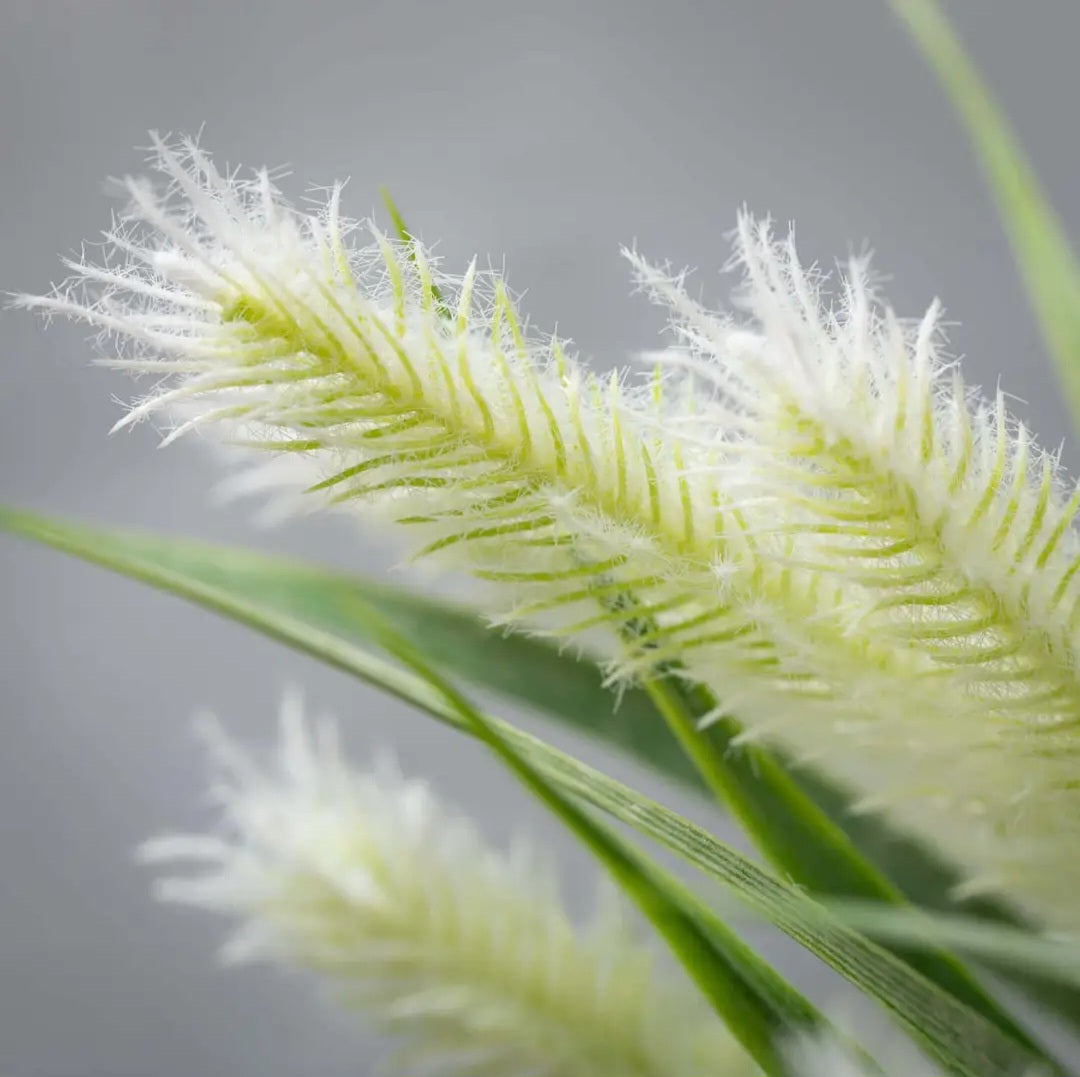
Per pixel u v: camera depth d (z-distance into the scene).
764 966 0.40
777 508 0.39
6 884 1.00
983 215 0.90
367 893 0.45
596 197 0.94
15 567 1.03
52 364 0.98
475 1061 0.44
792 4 0.93
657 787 0.86
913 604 0.38
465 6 0.96
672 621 0.40
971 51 0.91
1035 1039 0.41
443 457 0.38
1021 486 0.38
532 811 0.93
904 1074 0.42
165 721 1.01
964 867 0.42
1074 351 0.43
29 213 0.98
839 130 0.93
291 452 0.40
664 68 0.95
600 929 0.45
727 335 0.38
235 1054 0.97
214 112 0.97
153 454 0.97
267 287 0.38
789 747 0.41
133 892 1.00
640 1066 0.44
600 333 0.92
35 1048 0.99
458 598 0.44
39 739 1.02
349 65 0.96
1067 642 0.38
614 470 0.39
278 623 0.41
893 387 0.38
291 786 0.47
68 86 0.98
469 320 0.39
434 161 0.95
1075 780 0.39
